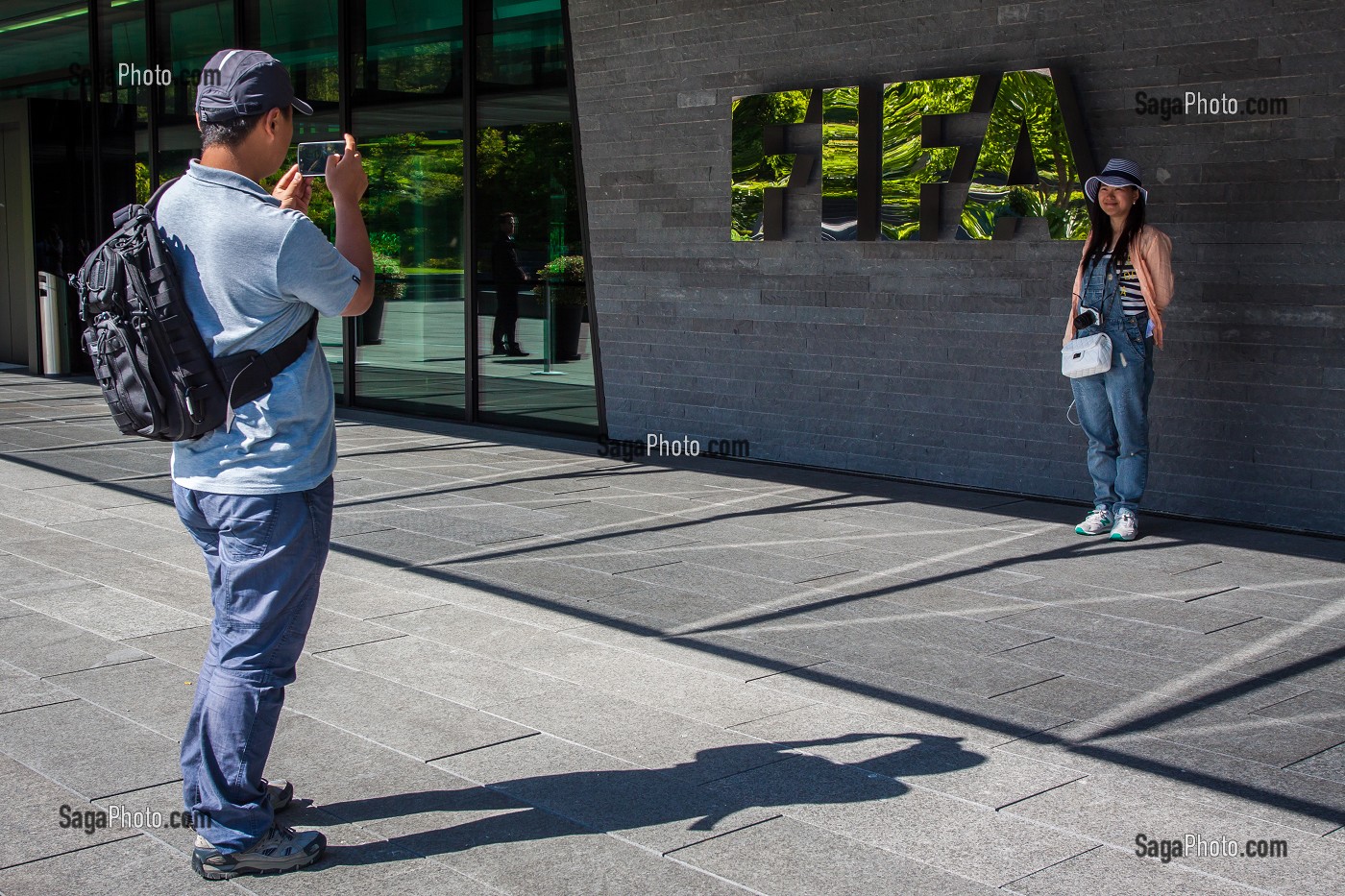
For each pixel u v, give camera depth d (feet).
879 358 27.09
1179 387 22.94
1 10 51.55
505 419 35.50
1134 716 13.52
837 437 28.12
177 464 10.05
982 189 25.00
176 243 9.64
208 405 9.53
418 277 37.37
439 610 17.49
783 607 17.63
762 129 28.12
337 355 40.37
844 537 21.89
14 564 19.94
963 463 26.13
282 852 10.02
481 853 10.34
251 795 10.04
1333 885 9.82
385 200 38.06
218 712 9.89
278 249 9.48
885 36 26.16
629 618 17.08
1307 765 12.25
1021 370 24.95
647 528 22.54
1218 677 14.78
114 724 13.15
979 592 18.42
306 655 15.49
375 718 13.37
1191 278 22.58
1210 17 21.86
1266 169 21.53
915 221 26.08
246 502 9.73
